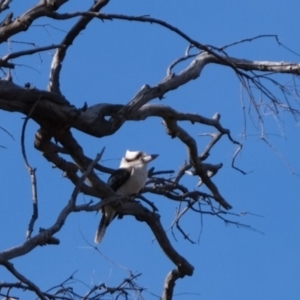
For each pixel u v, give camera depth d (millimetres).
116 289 9867
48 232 9086
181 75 13453
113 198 10180
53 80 12500
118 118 12453
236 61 13727
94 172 12359
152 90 12961
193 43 11562
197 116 14219
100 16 10945
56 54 12453
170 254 13656
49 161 12523
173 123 14008
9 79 11242
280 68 13539
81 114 11820
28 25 10797
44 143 12172
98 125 12086
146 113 13469
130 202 12930
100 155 9945
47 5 10805
